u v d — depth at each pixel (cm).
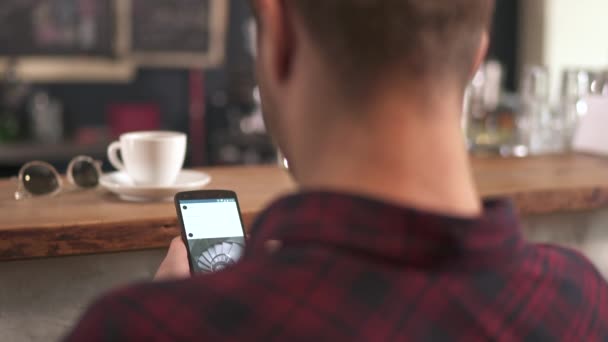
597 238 166
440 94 53
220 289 49
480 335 51
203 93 428
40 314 124
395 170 51
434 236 49
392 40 51
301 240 51
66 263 124
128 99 419
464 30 53
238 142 389
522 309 54
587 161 189
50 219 117
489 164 182
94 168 143
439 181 52
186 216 108
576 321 58
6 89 371
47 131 377
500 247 54
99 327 49
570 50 432
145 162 134
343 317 48
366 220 49
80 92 411
